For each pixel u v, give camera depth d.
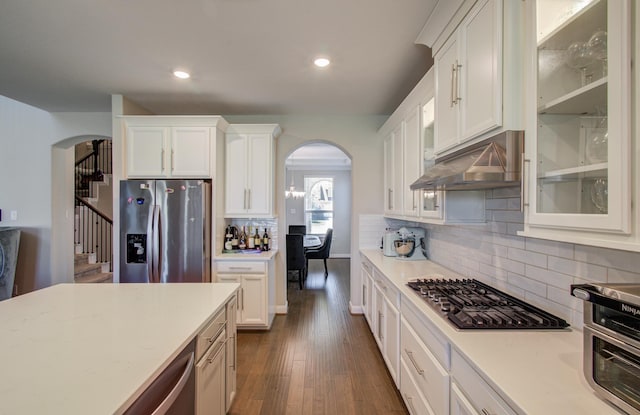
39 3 1.76
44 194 3.90
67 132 3.85
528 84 1.15
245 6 1.79
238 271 3.34
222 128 3.52
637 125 0.76
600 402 0.83
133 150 3.31
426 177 1.79
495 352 1.12
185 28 2.02
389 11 1.84
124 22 1.95
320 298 4.68
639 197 0.76
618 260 1.11
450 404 1.29
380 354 2.89
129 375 0.97
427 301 1.68
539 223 1.08
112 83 2.91
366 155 3.96
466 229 2.30
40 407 0.81
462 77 1.56
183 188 3.15
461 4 1.55
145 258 3.19
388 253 3.30
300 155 7.28
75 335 1.28
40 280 3.91
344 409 2.12
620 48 0.79
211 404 1.63
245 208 3.62
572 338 1.23
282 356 2.85
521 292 1.66
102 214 5.46
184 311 1.59
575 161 0.99
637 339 0.73
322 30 2.05
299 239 5.10
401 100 3.35
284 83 2.91
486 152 1.30
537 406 0.81
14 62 2.49
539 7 1.11
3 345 1.18
